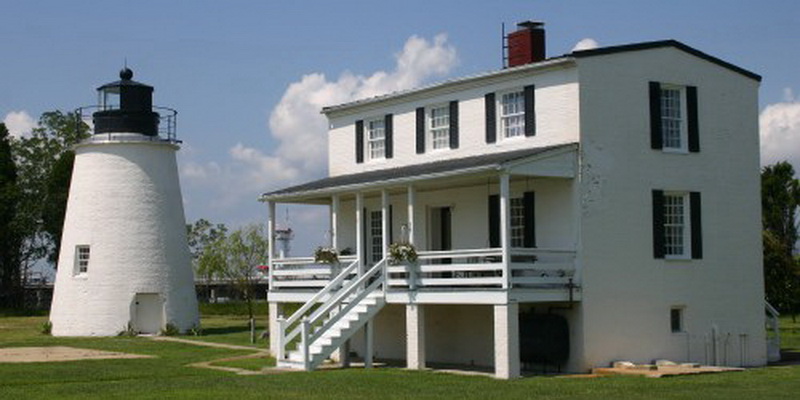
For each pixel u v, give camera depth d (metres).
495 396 20.62
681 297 28.62
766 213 66.38
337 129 35.34
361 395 20.80
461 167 26.34
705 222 29.44
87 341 40.84
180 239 47.53
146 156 46.50
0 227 70.81
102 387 22.59
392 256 27.39
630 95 27.91
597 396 20.61
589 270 26.64
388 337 32.31
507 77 28.80
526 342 26.92
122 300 45.25
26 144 74.69
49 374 25.73
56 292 46.72
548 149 26.34
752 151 30.75
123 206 45.78
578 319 26.52
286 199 32.59
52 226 72.88
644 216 27.92
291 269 33.62
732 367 29.28
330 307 27.45
